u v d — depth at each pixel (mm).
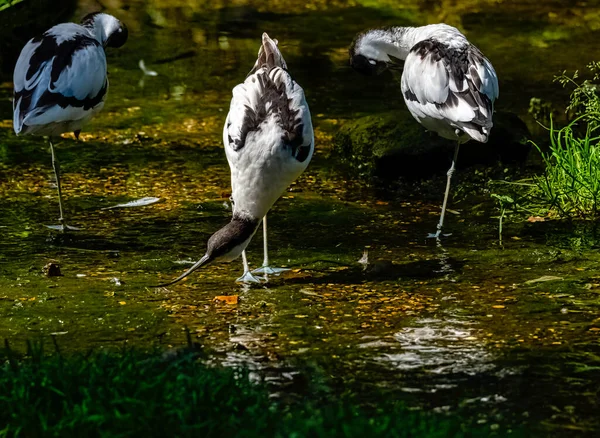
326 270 11078
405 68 12648
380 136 14828
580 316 9547
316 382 8078
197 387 7344
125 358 7840
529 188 13906
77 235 12297
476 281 10602
